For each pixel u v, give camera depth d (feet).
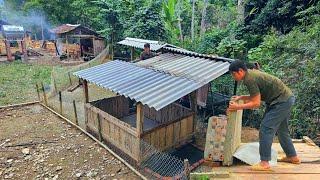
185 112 31.32
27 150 26.91
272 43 31.37
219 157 12.47
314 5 36.78
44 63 70.64
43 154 26.43
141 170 24.70
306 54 26.58
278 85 11.51
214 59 29.43
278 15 42.19
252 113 33.06
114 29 68.44
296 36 30.09
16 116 35.40
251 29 46.37
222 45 43.45
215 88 39.04
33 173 23.39
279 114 11.55
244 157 12.57
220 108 36.09
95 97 45.37
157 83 25.22
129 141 25.84
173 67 28.84
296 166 12.57
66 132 31.53
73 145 28.53
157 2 62.08
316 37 27.68
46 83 51.57
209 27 74.90
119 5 66.54
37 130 31.60
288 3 39.42
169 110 33.60
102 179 22.91
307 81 23.73
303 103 24.17
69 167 24.48
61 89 48.52
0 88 47.37
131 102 37.73
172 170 23.07
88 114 31.50
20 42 75.25
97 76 29.17
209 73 25.64
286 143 12.76
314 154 14.26
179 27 64.75
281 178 11.35
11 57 71.97
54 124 33.47
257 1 46.68
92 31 76.59
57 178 22.79
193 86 23.66
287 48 29.55
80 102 42.65
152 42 47.24
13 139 29.09
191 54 32.30
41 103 39.99
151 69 29.09
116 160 25.91
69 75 50.93
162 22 60.13
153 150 23.90
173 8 62.69
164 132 26.96
